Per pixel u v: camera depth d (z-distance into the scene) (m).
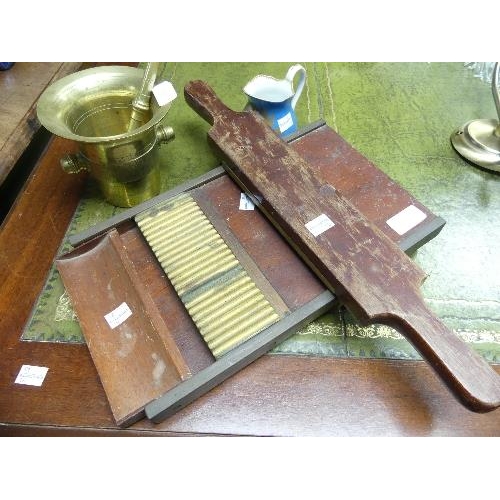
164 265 0.66
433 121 0.98
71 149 0.93
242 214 0.74
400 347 0.64
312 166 0.77
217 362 0.57
